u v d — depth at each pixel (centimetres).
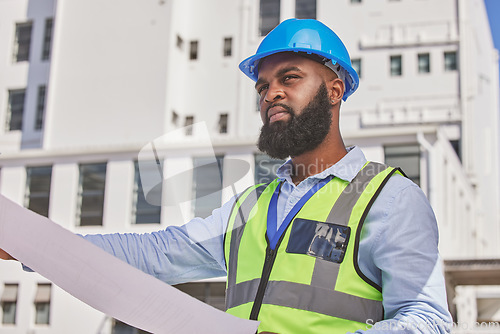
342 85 127
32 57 2452
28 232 89
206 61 2492
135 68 2403
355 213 115
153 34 2417
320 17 2441
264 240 121
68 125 2384
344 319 110
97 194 1742
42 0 2473
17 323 1648
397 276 109
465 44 2344
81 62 2428
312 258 113
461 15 2348
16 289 1677
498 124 2881
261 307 113
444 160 1788
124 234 128
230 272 123
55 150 1780
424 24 2375
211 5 2477
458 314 1838
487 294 2498
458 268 1359
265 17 2506
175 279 129
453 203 1920
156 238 127
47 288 1673
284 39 123
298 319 110
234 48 2480
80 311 1622
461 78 2309
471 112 2292
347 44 2425
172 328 94
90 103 2395
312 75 123
